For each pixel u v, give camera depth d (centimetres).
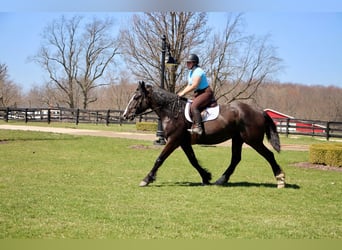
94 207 755
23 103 8575
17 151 1686
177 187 988
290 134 3544
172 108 994
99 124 4266
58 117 4294
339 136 3006
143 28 4431
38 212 709
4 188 911
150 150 1855
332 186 1052
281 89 7338
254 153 1875
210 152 1875
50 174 1130
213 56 4594
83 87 6788
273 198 882
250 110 999
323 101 7112
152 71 4528
